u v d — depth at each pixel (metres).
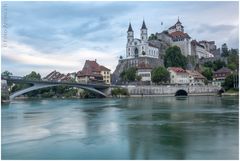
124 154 36.47
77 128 54.47
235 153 35.94
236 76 178.38
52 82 137.62
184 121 59.97
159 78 196.00
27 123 61.06
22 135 48.47
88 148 39.66
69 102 133.88
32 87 131.25
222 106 92.56
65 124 59.50
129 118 66.88
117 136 46.47
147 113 76.25
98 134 48.47
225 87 180.75
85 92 190.50
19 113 80.44
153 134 47.25
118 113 78.06
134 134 47.69
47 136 47.56
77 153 37.34
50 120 65.50
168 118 65.12
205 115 68.75
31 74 185.50
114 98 172.38
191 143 40.88
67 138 45.81
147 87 183.38
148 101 131.12
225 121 58.88
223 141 41.59
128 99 155.12
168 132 48.56
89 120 64.88
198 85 186.25
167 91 184.50
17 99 180.25
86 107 100.62
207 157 34.62
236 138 43.31
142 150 38.06
